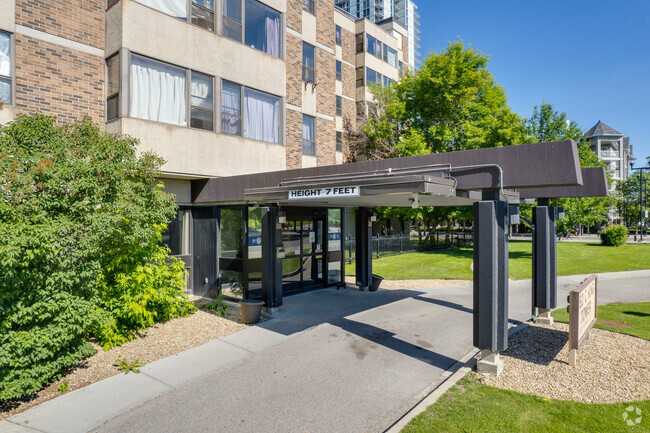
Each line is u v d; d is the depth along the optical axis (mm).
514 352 6988
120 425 4887
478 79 20219
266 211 9875
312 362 6820
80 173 6363
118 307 7891
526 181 5520
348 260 20266
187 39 10344
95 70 9625
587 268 18062
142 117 9547
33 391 5562
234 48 11422
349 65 27297
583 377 5785
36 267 5523
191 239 12078
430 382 6020
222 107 11148
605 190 8039
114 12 9469
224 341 7902
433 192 5750
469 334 8281
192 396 5629
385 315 9805
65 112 9141
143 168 7941
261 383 6023
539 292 8891
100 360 6941
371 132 24031
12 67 8414
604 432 4301
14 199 5664
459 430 4438
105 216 6445
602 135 59656
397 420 4949
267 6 12547
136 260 8219
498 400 5137
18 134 6168
